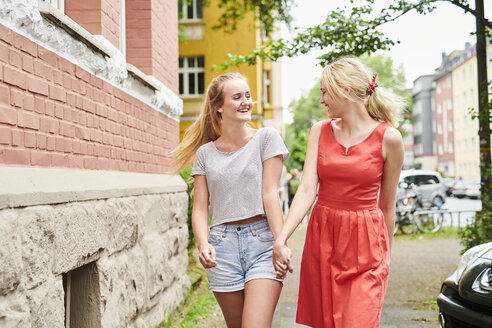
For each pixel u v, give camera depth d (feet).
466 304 11.34
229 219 9.46
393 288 21.56
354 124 8.84
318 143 9.12
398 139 8.68
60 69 9.62
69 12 12.22
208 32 70.28
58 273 8.75
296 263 28.58
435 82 245.65
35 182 8.16
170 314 15.57
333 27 23.47
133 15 16.20
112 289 11.35
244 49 70.08
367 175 8.61
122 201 12.32
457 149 219.00
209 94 10.02
